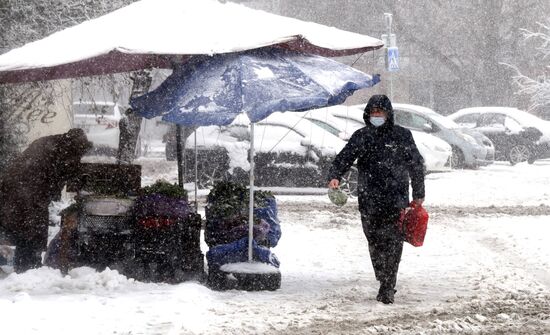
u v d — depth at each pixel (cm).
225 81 2405
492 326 1995
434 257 3106
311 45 2708
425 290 2497
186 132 5144
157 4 2561
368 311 2183
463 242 3438
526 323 2022
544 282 2623
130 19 2498
